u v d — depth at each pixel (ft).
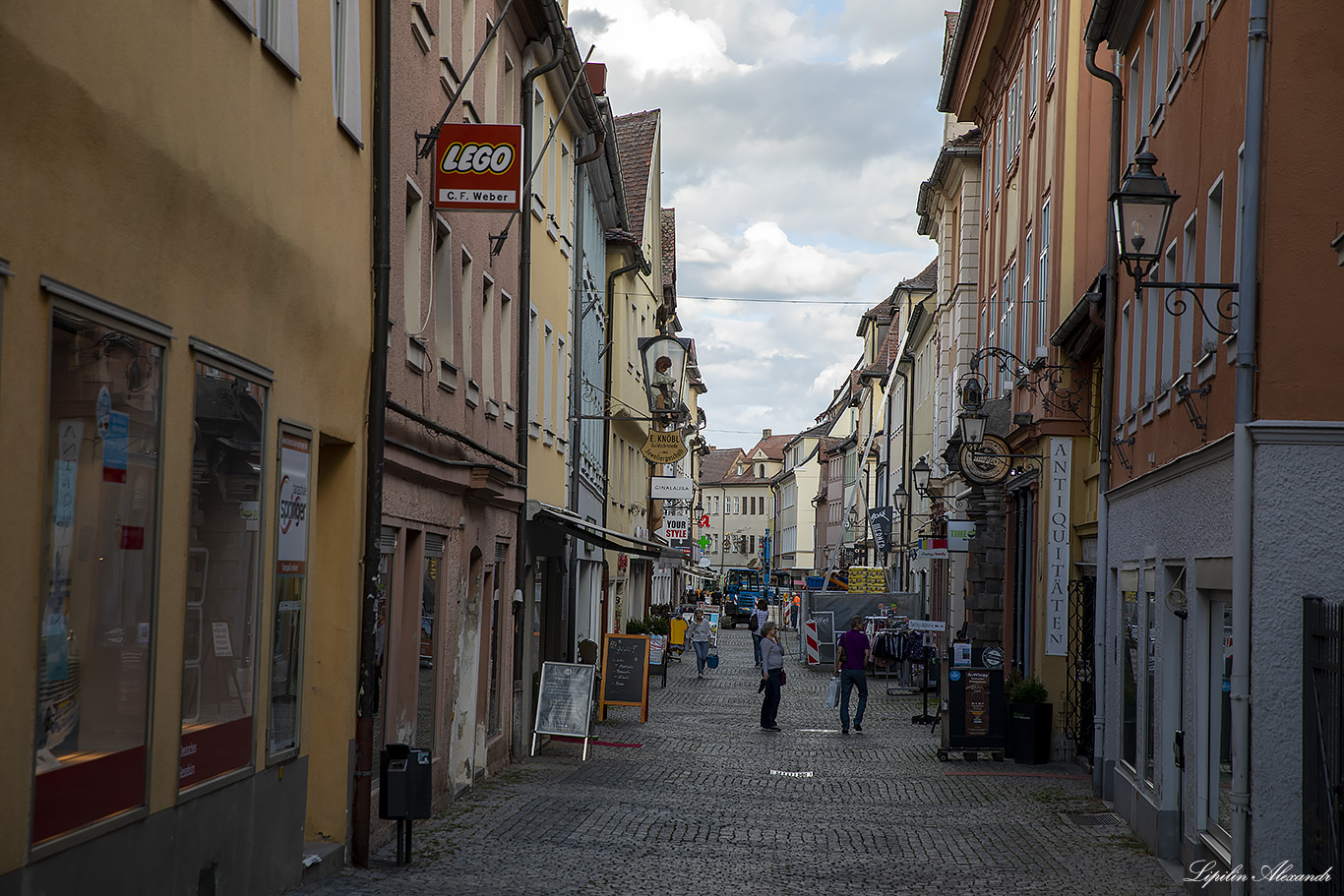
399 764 36.58
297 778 32.76
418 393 45.47
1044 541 76.13
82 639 21.03
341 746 36.40
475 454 55.16
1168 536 43.52
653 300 153.07
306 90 32.07
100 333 21.40
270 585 30.42
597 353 112.06
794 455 450.71
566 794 53.26
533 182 71.97
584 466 102.42
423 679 46.52
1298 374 33.42
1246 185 34.14
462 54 53.83
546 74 73.15
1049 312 79.82
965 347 127.54
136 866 23.11
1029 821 50.26
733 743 76.95
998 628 94.89
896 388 205.46
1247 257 33.96
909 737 82.58
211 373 26.32
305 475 32.83
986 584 95.86
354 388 36.83
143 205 22.88
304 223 32.07
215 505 27.02
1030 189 90.74
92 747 21.45
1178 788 42.98
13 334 18.54
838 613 150.92
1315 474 33.04
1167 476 43.80
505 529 62.39
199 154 25.31
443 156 46.60
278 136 30.09
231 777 27.89
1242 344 33.86
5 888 18.65
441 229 49.57
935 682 116.47
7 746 18.66
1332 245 33.40
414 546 45.24
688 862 39.11
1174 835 42.68
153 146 23.13
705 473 563.89
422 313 46.42
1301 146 33.71
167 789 24.52
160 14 23.43
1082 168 72.74
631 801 51.83
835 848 42.86
